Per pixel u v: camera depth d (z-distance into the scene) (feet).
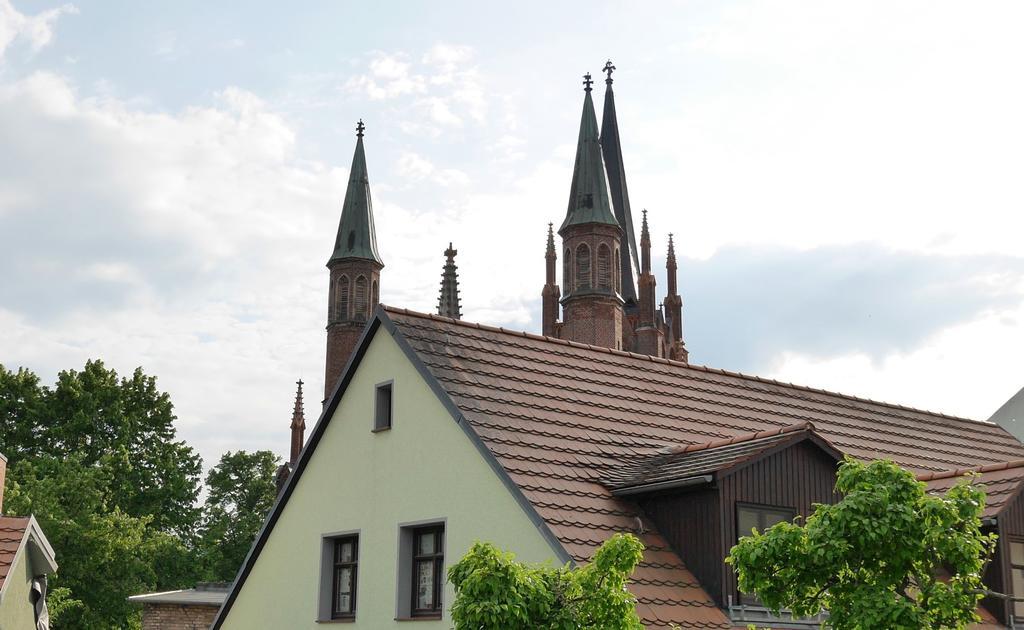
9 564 61.36
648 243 252.42
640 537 52.65
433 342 61.46
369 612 60.44
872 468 31.65
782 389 74.49
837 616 30.81
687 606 49.78
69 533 168.76
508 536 52.06
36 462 187.21
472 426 55.06
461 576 34.65
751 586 32.50
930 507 30.32
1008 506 55.67
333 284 224.53
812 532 30.89
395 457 61.00
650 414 63.16
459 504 55.57
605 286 205.46
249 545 258.37
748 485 53.06
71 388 198.59
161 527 205.46
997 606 55.11
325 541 65.26
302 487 68.28
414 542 59.41
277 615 67.77
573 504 52.44
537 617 33.99
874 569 30.96
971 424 84.02
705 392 68.85
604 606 34.30
